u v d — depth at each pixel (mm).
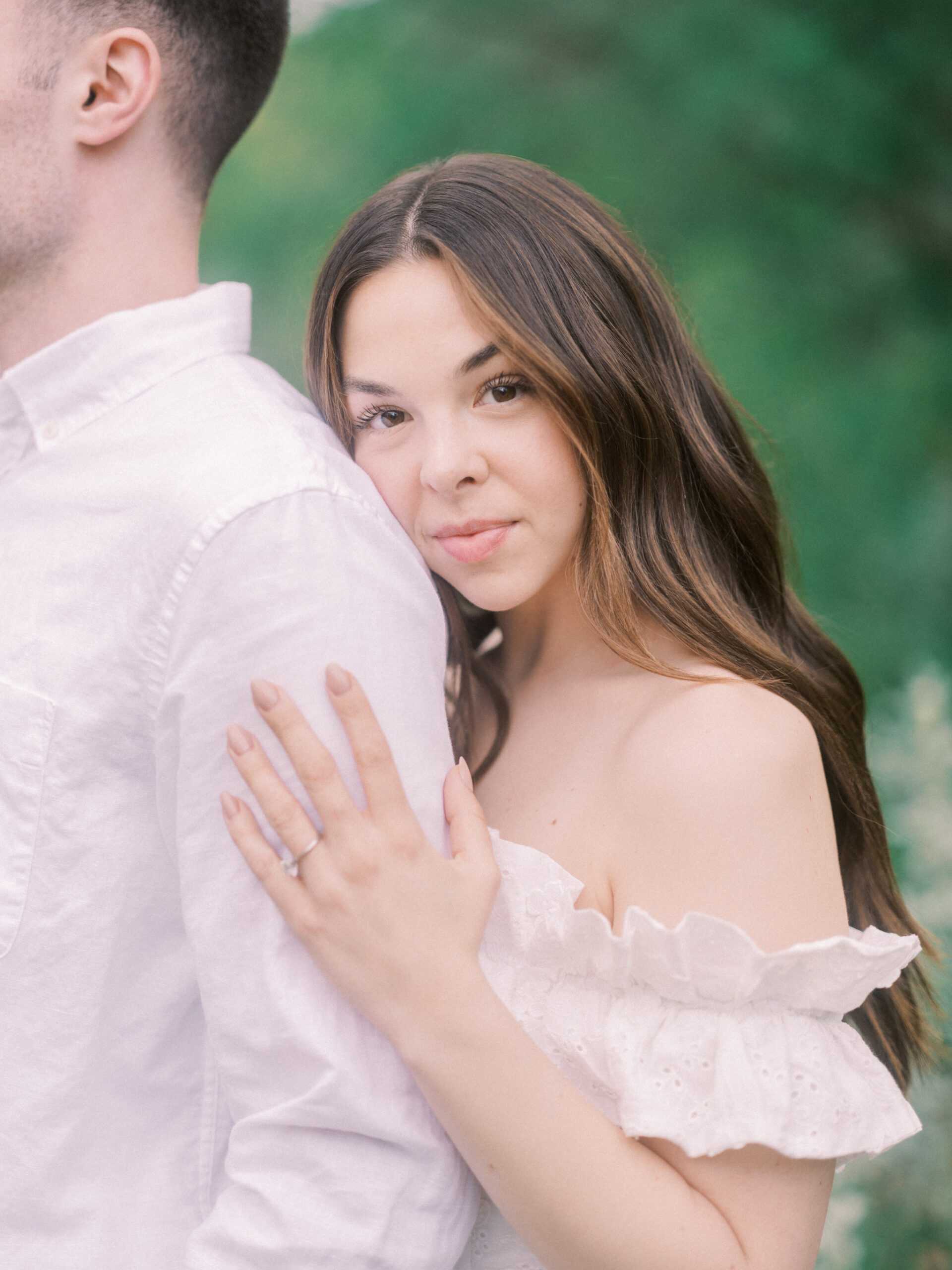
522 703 1460
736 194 4695
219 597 1072
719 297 4574
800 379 4488
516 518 1266
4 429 1211
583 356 1280
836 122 4340
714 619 1358
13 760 1126
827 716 1434
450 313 1227
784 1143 1069
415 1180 1090
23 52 1192
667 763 1186
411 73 5387
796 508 4305
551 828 1274
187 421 1154
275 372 1323
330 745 1086
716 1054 1098
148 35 1230
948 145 4383
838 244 4625
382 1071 1085
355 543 1129
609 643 1307
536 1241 1084
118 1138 1152
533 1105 1062
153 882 1153
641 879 1186
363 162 5383
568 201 1351
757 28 4430
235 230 5734
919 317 4609
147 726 1124
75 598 1130
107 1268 1133
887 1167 2131
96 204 1248
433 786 1158
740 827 1144
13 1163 1125
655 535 1357
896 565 4234
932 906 2320
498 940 1253
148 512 1107
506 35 5055
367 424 1302
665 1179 1088
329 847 1066
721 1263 1072
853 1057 1150
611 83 4840
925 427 4391
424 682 1173
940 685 2684
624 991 1166
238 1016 1092
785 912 1137
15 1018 1130
